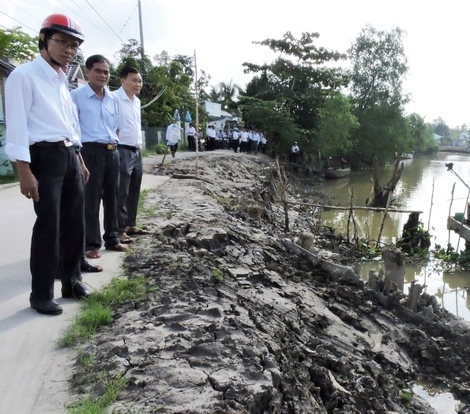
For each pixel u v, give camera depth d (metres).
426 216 21.08
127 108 6.30
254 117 35.38
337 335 6.40
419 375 6.39
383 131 41.38
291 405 3.66
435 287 11.53
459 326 7.36
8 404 2.96
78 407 2.92
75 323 3.96
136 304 4.48
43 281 4.07
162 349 3.63
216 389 3.21
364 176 39.06
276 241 9.48
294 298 6.82
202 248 7.25
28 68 3.76
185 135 32.41
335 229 16.45
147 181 12.93
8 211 7.75
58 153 3.90
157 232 7.16
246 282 6.55
